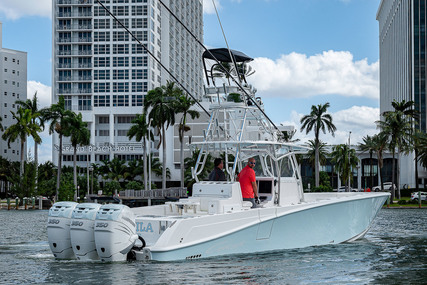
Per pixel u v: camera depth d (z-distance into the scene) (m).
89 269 9.43
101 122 103.19
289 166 13.76
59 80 99.62
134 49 98.94
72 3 99.00
